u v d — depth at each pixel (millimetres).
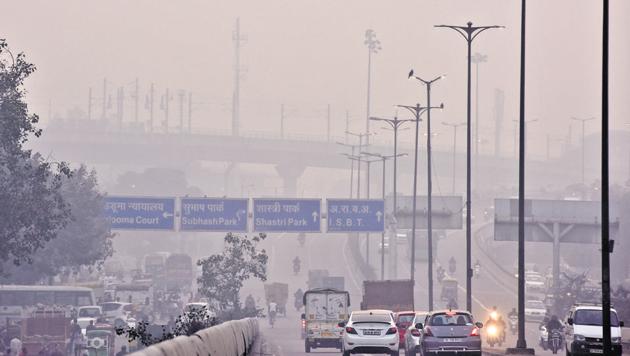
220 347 64062
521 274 135000
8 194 149875
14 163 148375
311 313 154625
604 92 97250
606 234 96250
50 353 153500
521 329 133625
